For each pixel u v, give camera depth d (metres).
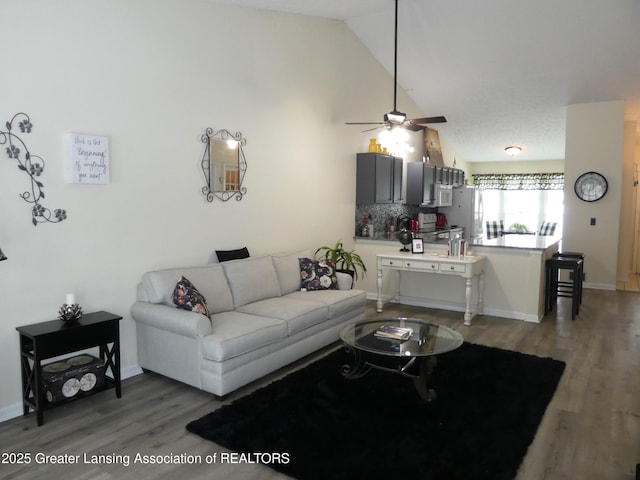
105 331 3.21
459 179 9.25
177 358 3.43
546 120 7.68
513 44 5.75
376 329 3.68
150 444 2.70
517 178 10.28
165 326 3.40
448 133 8.80
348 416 3.00
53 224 3.21
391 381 3.58
